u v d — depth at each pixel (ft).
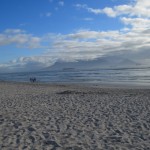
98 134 27.61
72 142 24.95
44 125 31.60
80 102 50.06
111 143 24.54
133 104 46.37
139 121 33.14
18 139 25.88
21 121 33.71
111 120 34.06
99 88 89.40
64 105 46.80
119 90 77.61
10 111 41.11
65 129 29.71
